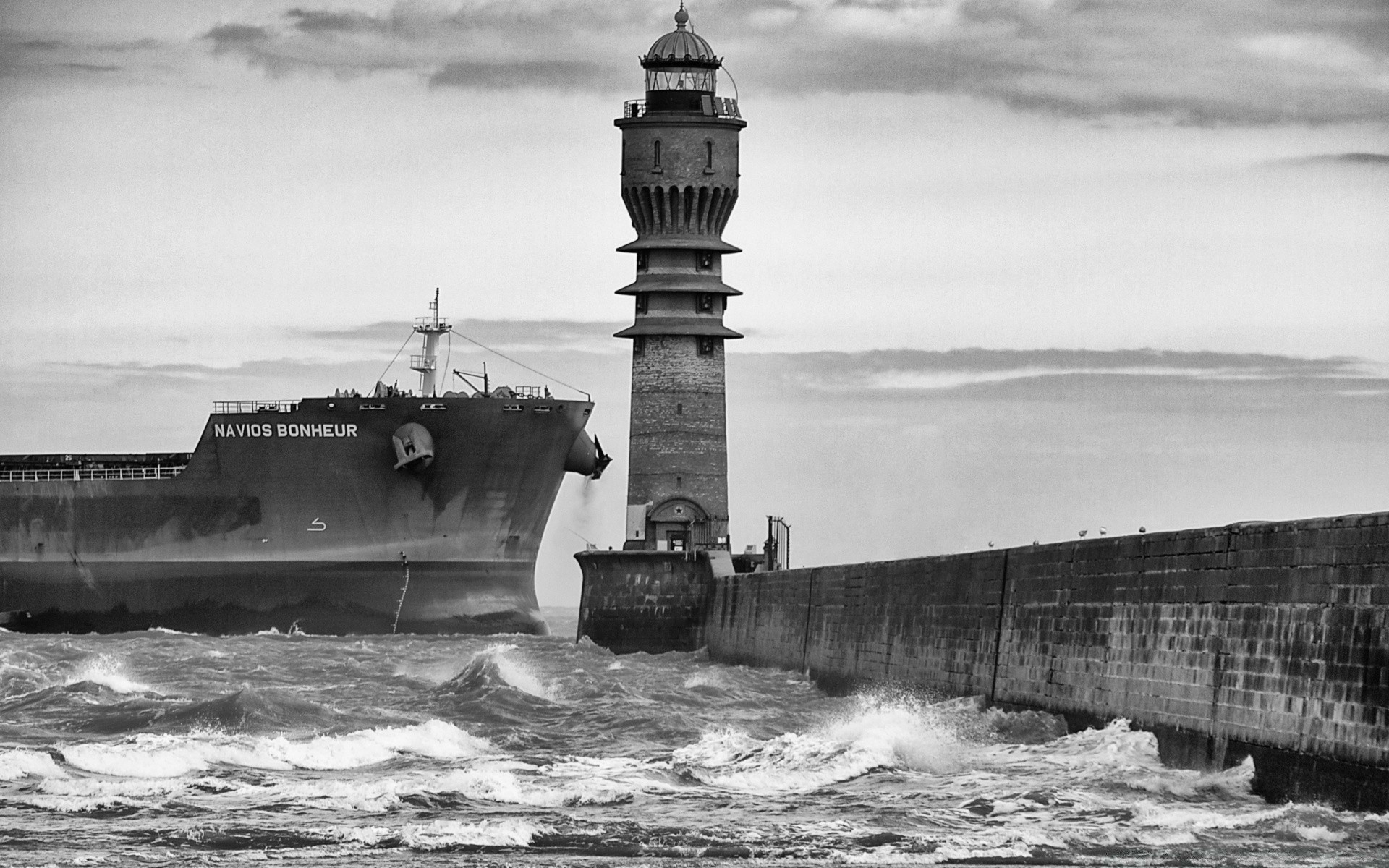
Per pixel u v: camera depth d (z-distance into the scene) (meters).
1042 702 78.56
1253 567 62.75
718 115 137.75
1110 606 72.88
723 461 136.62
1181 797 63.38
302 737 86.75
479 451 161.12
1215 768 64.50
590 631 134.00
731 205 137.12
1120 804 63.62
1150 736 69.00
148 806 68.12
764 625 119.12
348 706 98.19
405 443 159.00
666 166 135.25
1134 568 71.19
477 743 85.00
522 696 99.75
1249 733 62.47
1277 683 60.94
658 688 106.75
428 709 98.12
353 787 71.38
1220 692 64.31
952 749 76.56
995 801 65.56
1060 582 77.75
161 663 126.50
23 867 58.38
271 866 58.97
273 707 92.38
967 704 83.94
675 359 135.50
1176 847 57.56
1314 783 58.69
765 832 62.78
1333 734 57.69
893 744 76.19
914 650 93.38
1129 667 71.06
